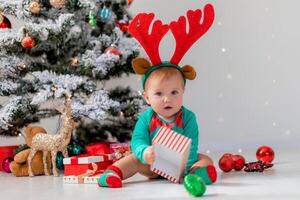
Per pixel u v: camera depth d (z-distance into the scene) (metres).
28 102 2.57
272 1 3.56
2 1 2.58
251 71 3.56
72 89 2.56
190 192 1.67
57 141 2.38
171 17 3.57
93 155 2.26
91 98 2.65
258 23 3.56
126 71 2.88
